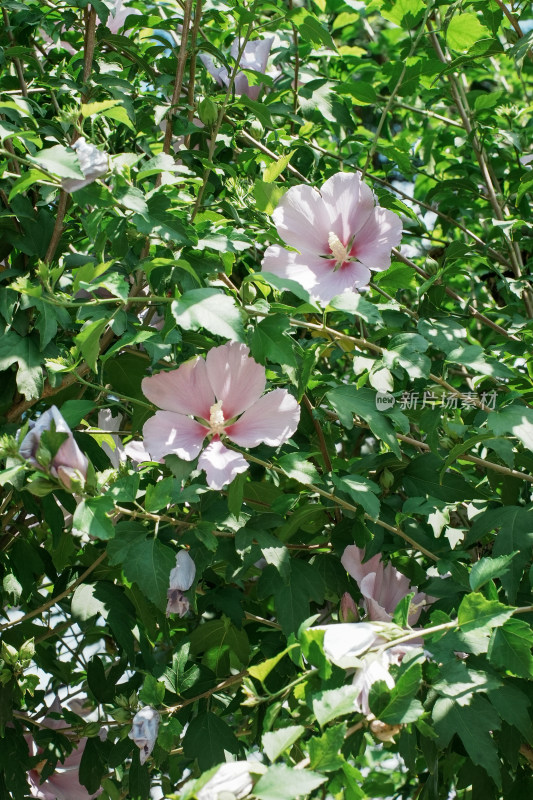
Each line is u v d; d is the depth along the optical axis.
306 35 1.19
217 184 1.24
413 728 1.03
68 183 1.02
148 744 1.05
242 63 1.27
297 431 1.16
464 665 1.01
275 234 1.15
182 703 1.11
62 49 1.29
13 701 1.13
